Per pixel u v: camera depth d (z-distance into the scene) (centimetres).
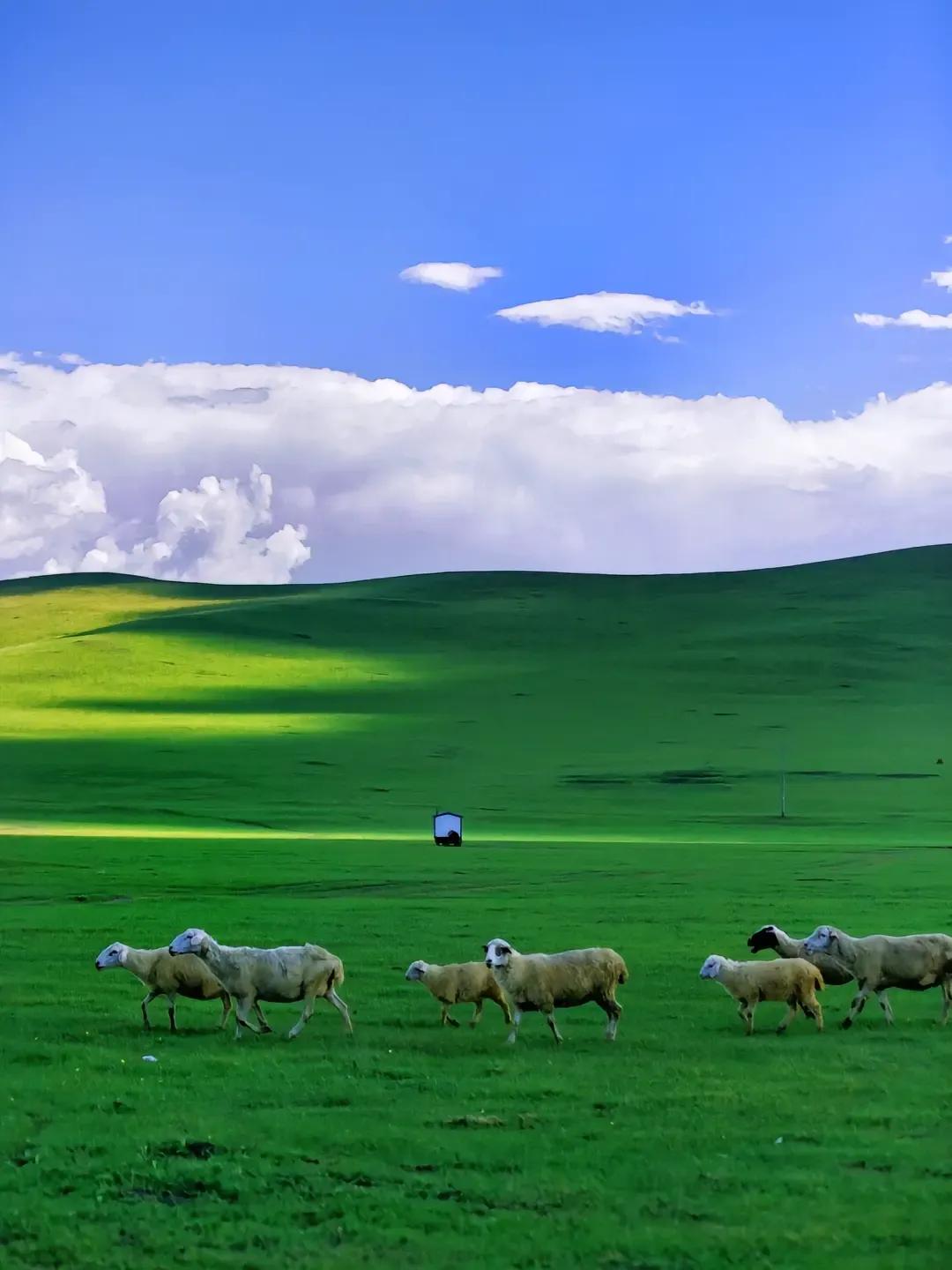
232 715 15575
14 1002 2797
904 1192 1552
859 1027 2552
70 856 6481
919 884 5338
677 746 13775
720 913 4303
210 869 6009
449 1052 2319
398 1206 1528
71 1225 1480
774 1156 1686
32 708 16062
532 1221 1477
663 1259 1377
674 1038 2436
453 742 13938
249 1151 1725
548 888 5288
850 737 14262
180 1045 2384
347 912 4362
